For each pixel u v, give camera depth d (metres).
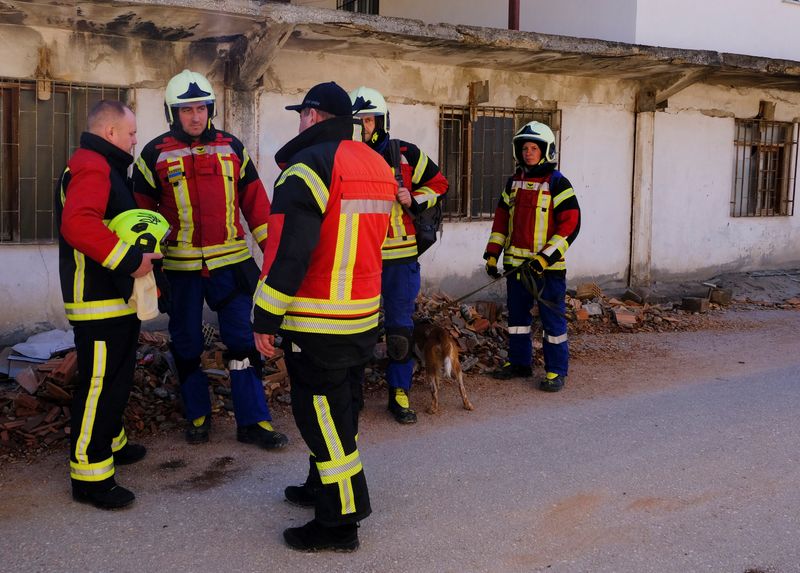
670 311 9.53
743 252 11.69
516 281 6.34
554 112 9.70
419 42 7.42
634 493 4.27
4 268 6.66
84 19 6.29
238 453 4.79
